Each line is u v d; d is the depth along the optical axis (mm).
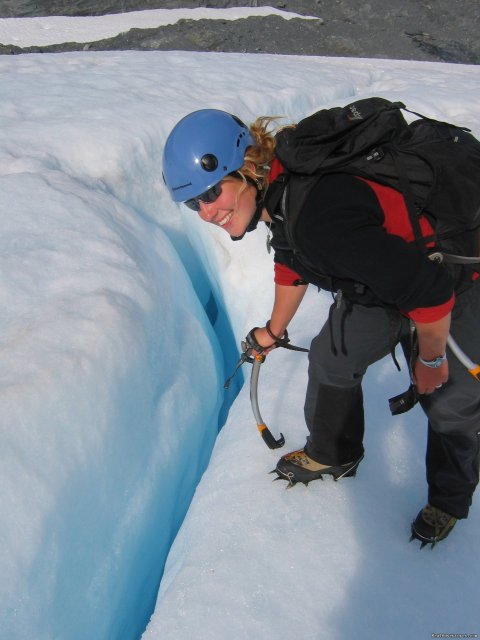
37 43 25922
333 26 27000
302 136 1056
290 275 1396
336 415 1497
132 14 28734
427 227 1106
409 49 25641
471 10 25328
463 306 1207
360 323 1298
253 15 27422
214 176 1147
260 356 1587
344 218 1003
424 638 1307
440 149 1104
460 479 1403
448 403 1311
